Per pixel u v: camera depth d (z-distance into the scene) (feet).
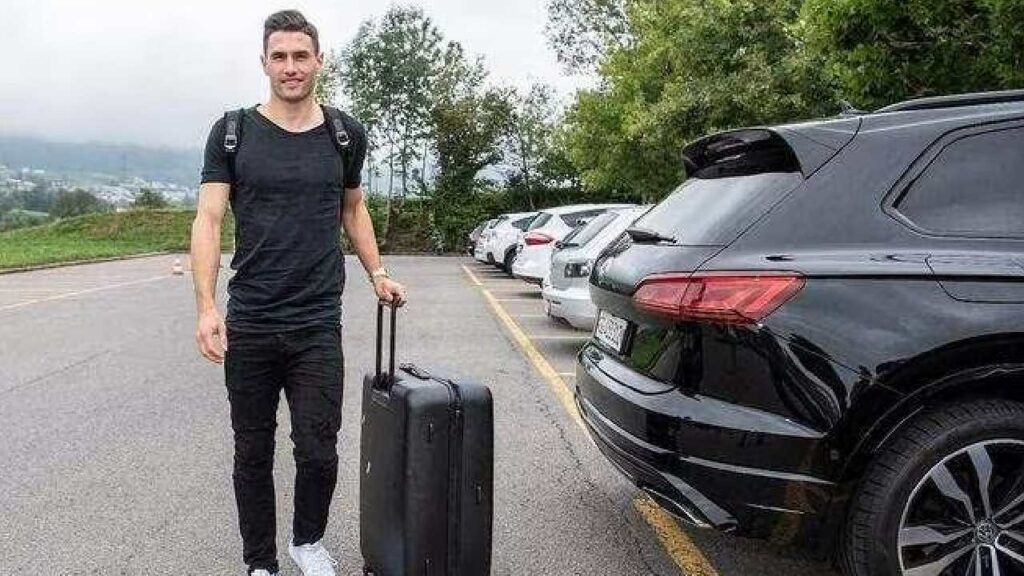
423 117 132.46
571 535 12.67
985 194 9.53
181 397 21.81
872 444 9.02
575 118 95.25
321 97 134.51
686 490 9.47
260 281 9.95
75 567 11.44
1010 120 9.82
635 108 71.41
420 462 9.30
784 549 10.12
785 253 9.40
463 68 133.28
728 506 9.27
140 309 43.45
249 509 10.52
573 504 13.98
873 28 26.35
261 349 10.00
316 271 10.07
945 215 9.43
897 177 9.59
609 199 129.80
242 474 10.44
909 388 8.87
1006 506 9.03
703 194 11.18
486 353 29.30
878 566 9.02
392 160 135.64
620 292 11.02
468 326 36.68
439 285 61.00
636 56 79.77
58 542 12.28
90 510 13.57
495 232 71.92
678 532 12.79
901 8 25.53
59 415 19.80
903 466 8.90
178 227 146.20
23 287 57.88
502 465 16.06
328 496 10.57
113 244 130.52
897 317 8.88
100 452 16.76
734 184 10.69
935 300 8.89
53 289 56.13
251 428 10.34
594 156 90.63
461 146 128.36
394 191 136.56
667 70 65.82
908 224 9.38
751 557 11.89
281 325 9.95
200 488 14.65
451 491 9.43
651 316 10.08
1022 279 8.87
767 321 9.09
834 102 44.09
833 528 9.17
